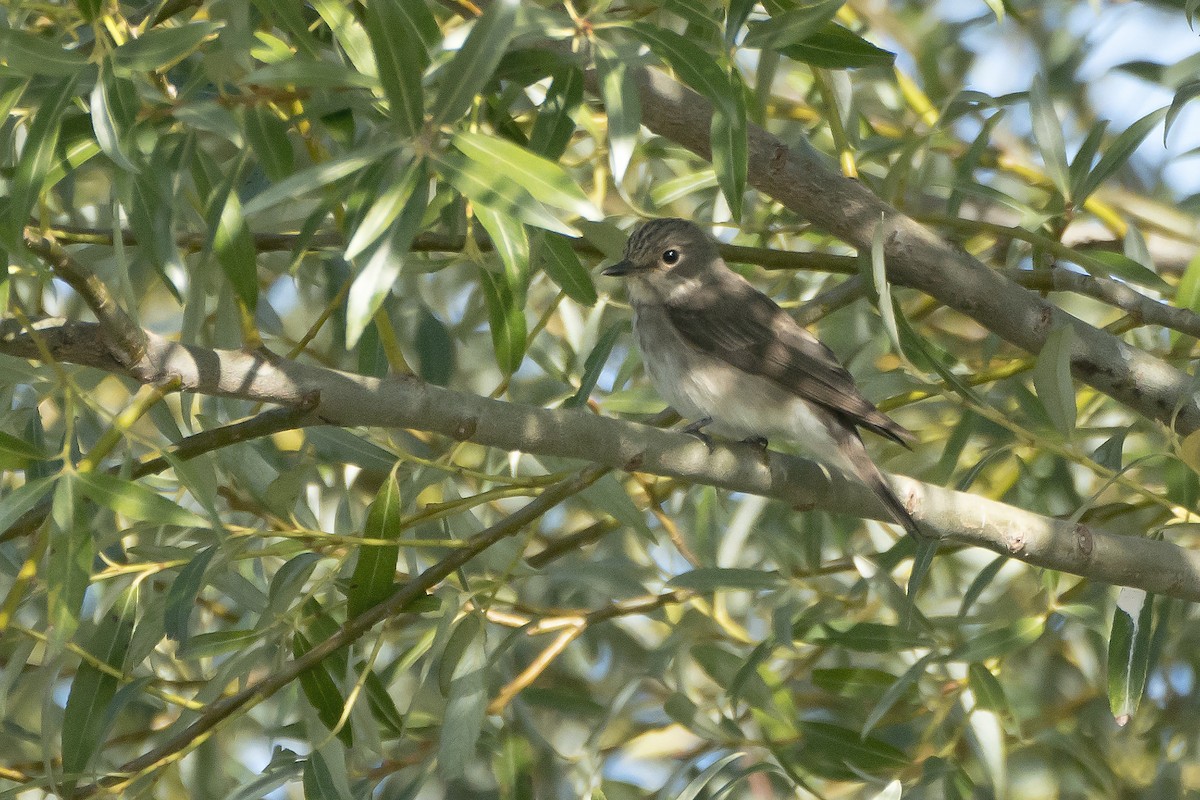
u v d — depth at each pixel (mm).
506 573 9492
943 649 10875
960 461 13414
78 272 7098
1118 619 9781
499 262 9609
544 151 8711
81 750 8602
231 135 7355
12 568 9648
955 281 10047
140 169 7371
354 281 6816
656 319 11859
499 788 11016
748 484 9055
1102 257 10727
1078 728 11992
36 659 11305
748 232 11930
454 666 9484
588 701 11562
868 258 10180
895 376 11891
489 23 6711
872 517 9469
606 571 10680
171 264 7746
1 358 8047
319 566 10227
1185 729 11398
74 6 8266
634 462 8766
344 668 9336
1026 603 12391
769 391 11438
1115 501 12906
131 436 7473
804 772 10312
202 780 10773
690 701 10141
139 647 8625
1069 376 8852
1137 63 11406
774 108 13602
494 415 8281
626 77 7797
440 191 8938
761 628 13062
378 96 7883
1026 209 11188
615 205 14000
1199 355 11539
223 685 9000
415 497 9906
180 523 7336
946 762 9773
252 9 9039
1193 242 14508
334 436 9625
